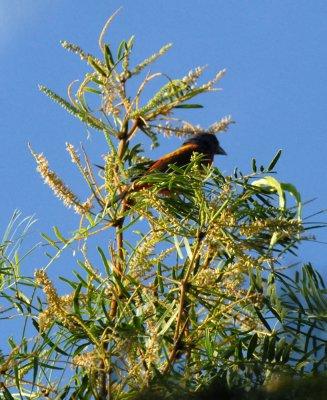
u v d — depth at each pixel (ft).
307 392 18.30
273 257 25.57
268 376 23.26
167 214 26.68
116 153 29.04
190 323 26.23
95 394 24.43
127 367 24.20
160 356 25.53
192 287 25.55
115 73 29.91
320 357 24.06
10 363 24.70
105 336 25.00
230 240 25.59
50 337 25.27
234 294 25.58
